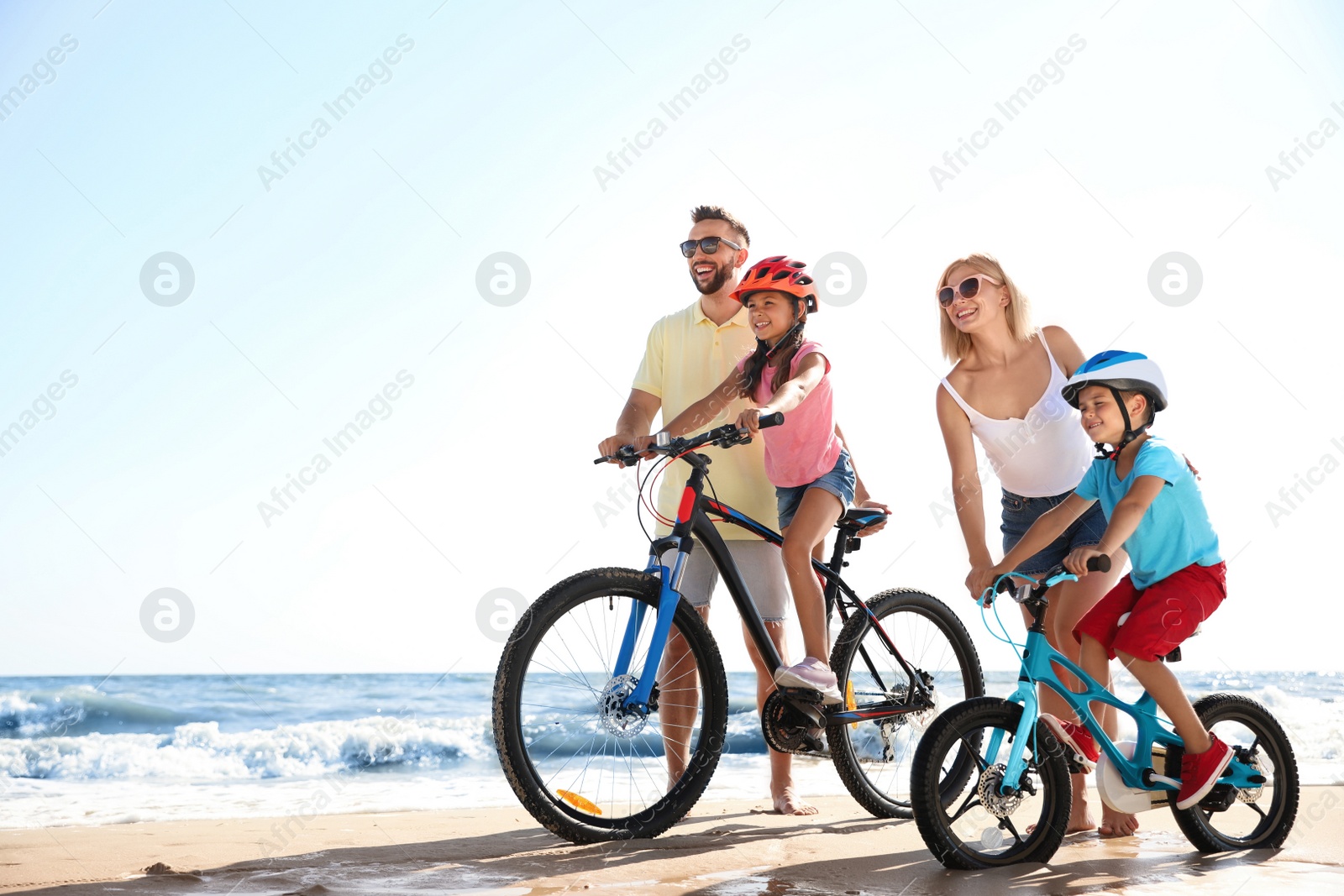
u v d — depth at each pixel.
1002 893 2.12
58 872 2.39
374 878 2.26
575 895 2.07
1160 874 2.37
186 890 2.12
